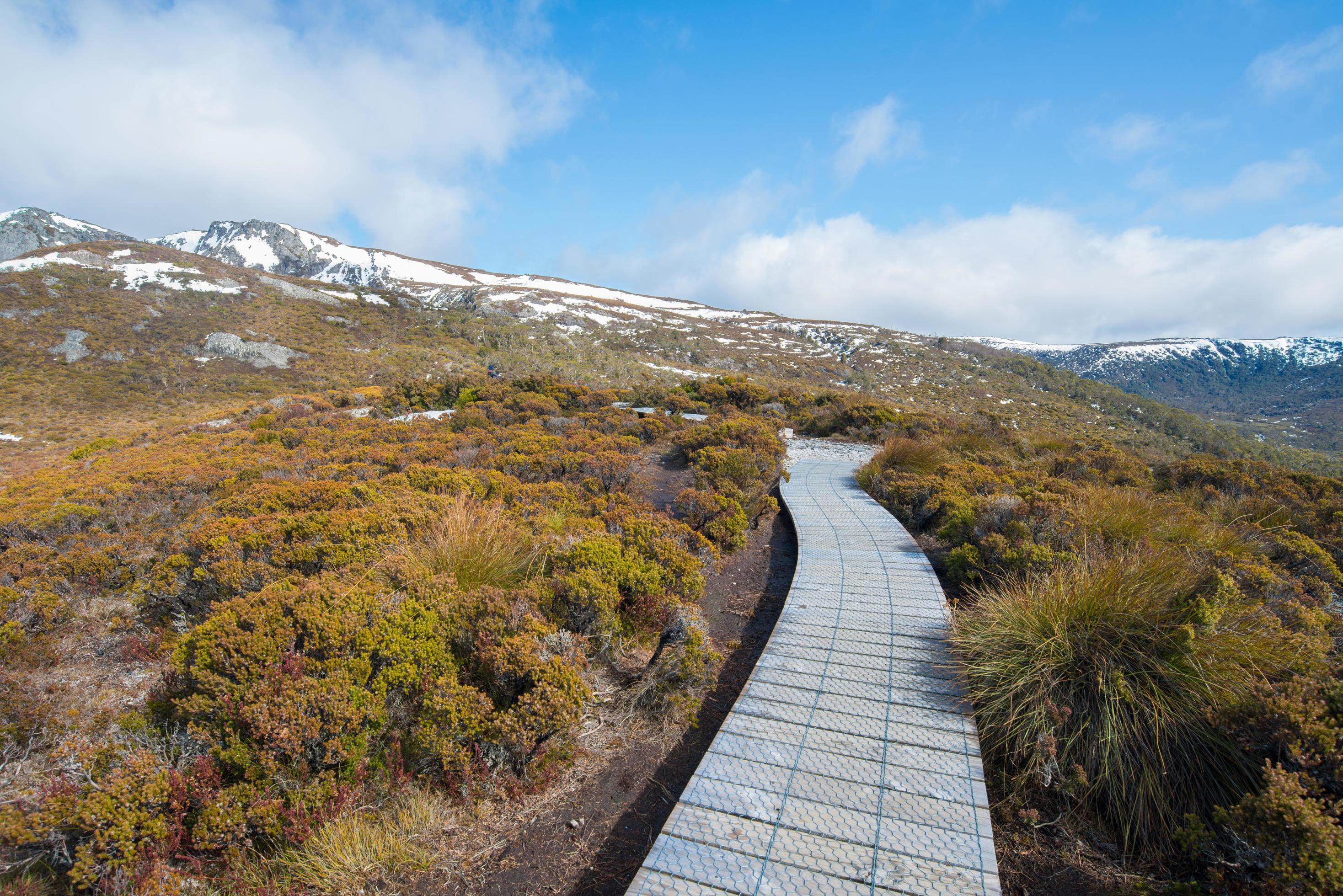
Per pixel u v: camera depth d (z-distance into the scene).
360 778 2.54
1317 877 1.76
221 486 9.00
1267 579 3.80
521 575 4.15
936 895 1.89
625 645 3.79
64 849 2.09
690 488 7.55
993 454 10.35
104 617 4.72
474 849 2.39
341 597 3.10
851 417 15.12
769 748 2.64
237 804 2.25
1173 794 2.39
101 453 19.03
